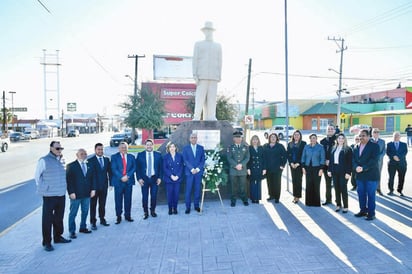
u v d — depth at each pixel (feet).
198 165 19.72
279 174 21.59
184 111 73.56
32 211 21.21
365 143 17.79
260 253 13.12
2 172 40.06
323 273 11.28
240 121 114.42
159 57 80.02
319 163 20.24
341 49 86.63
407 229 15.78
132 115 55.93
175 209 19.38
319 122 135.03
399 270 11.45
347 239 14.51
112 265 12.23
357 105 137.90
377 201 21.42
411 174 32.71
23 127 178.19
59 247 14.24
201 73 23.18
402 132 115.24
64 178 14.76
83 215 16.15
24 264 12.50
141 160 18.67
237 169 20.79
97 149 17.29
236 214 18.90
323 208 20.07
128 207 18.08
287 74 26.40
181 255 13.05
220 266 11.97
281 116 144.46
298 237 14.87
